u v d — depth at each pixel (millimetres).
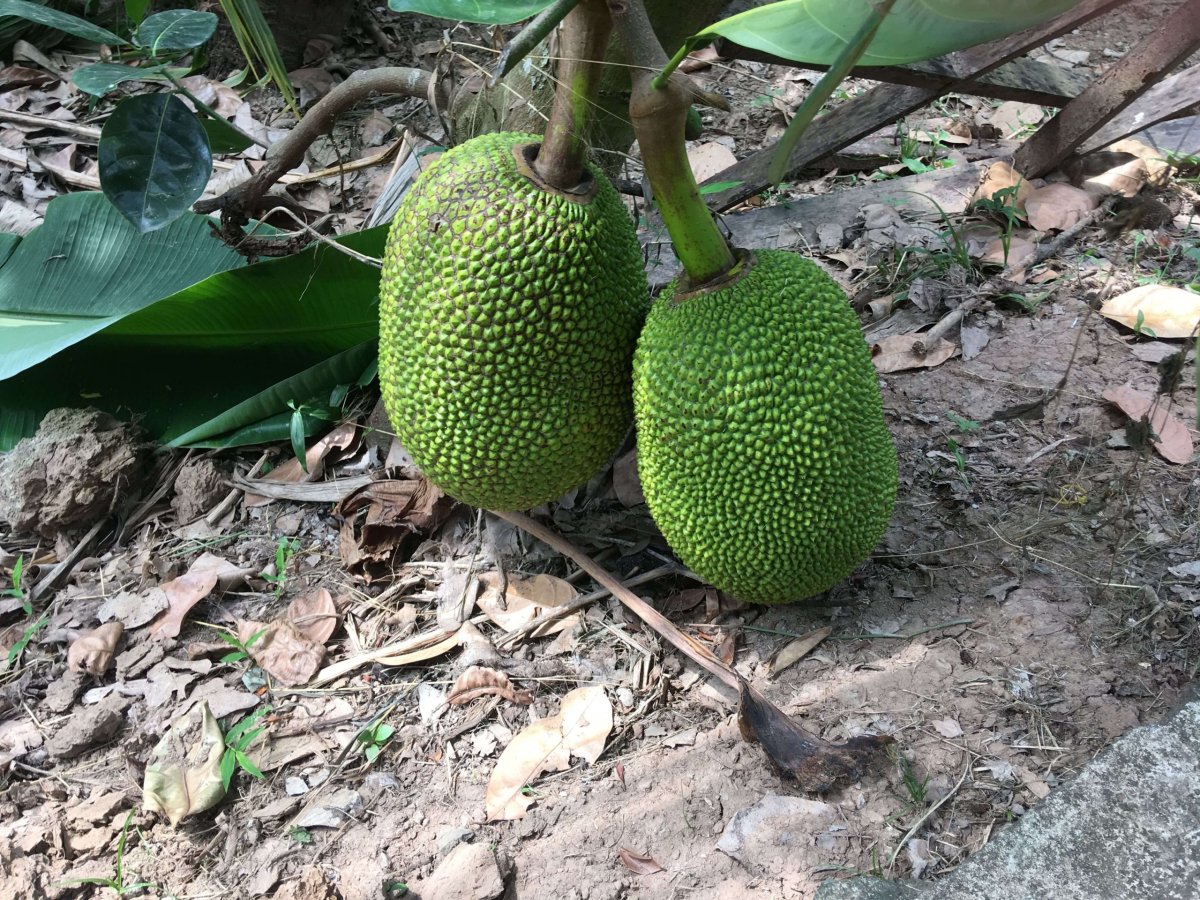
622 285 1152
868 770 1142
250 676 1300
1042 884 992
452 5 958
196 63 1608
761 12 861
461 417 1163
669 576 1351
